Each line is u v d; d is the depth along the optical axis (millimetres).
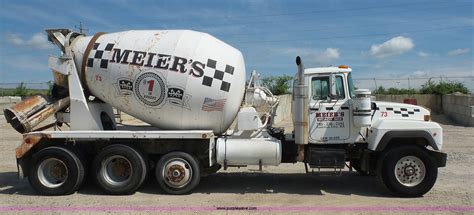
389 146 8359
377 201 7871
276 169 11391
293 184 9461
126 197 8242
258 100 8984
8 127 23250
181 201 7879
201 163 8617
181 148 8500
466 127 23641
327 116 8570
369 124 8242
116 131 8453
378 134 8148
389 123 8219
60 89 9367
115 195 8398
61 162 8469
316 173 8570
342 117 8555
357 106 8266
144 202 7820
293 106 8703
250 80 9102
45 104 9102
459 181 9641
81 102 8977
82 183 8609
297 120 8344
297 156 8711
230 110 8680
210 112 8570
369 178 10086
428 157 8039
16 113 8703
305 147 8680
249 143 8461
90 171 8945
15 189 9117
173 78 8414
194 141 8453
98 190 8867
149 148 8570
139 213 7102
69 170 8430
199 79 8391
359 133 8523
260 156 8430
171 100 8500
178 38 8648
